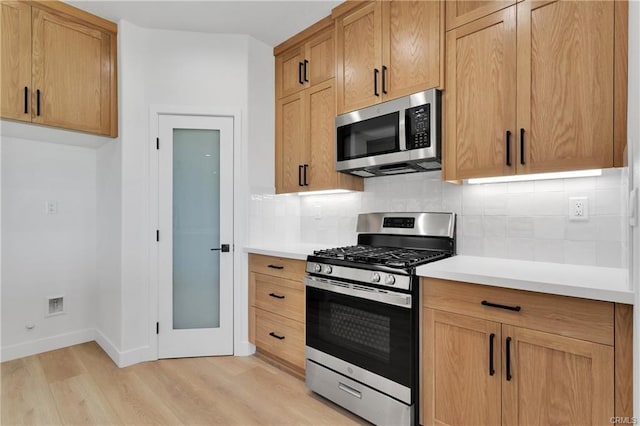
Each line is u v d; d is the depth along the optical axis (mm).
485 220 1995
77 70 2381
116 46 2545
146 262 2578
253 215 2748
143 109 2576
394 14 2027
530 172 1572
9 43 2113
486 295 1431
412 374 1606
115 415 1880
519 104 1600
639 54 963
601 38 1396
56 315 2801
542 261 1798
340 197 2732
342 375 1916
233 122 2707
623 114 1350
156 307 2590
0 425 1781
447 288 1548
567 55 1474
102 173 2865
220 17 2459
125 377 2303
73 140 2678
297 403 2016
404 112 1938
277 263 2434
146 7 2342
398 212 2361
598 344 1176
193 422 1825
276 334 2428
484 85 1706
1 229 2559
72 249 2891
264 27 2594
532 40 1562
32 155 2699
